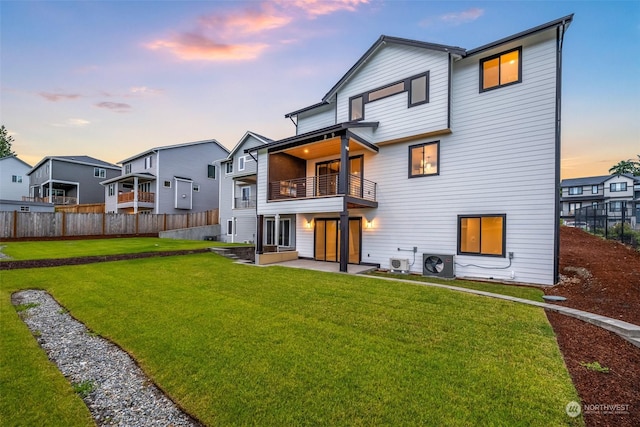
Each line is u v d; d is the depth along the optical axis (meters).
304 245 14.08
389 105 10.71
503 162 8.77
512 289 7.36
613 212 15.38
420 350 3.70
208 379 3.04
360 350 3.69
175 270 9.28
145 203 23.91
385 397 2.69
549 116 8.12
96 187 31.83
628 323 4.45
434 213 9.97
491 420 2.38
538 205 8.21
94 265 10.03
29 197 32.66
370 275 9.20
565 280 7.88
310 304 5.70
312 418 2.42
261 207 12.60
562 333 4.36
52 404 2.65
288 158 13.24
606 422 2.38
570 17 7.62
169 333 4.29
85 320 4.95
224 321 4.75
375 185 11.41
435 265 9.38
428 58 9.83
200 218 23.47
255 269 9.73
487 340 4.02
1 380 3.03
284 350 3.69
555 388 2.85
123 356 3.73
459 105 9.58
